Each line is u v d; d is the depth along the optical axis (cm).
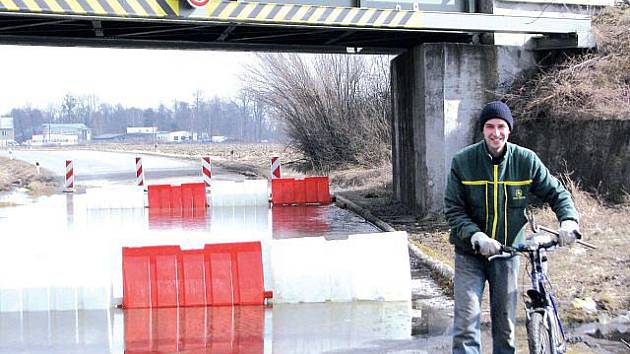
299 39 1831
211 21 1412
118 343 761
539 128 1583
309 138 4044
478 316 545
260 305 931
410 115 1794
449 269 1055
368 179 2947
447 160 1675
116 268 955
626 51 1655
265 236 1555
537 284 522
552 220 1303
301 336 778
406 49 1923
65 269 933
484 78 1694
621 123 1410
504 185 546
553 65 1694
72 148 11531
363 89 3900
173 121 17162
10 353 730
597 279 921
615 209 1335
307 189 2347
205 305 929
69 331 812
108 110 18075
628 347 687
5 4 1266
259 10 1431
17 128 17575
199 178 3684
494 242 518
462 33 1675
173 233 1634
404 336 773
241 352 721
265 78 4234
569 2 1723
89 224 1861
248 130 14350
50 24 1551
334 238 1509
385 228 1594
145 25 1598
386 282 950
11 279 923
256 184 2361
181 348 738
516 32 1622
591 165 1454
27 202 2600
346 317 861
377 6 1566
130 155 7769
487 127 539
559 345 537
